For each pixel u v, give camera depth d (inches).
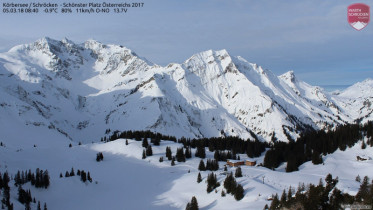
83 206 4478.3
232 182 4328.3
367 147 6589.6
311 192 3314.5
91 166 6594.5
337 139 7293.3
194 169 6023.6
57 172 5974.4
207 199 4335.6
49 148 7559.1
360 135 7032.5
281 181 4854.8
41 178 4763.8
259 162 7150.6
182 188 4936.0
